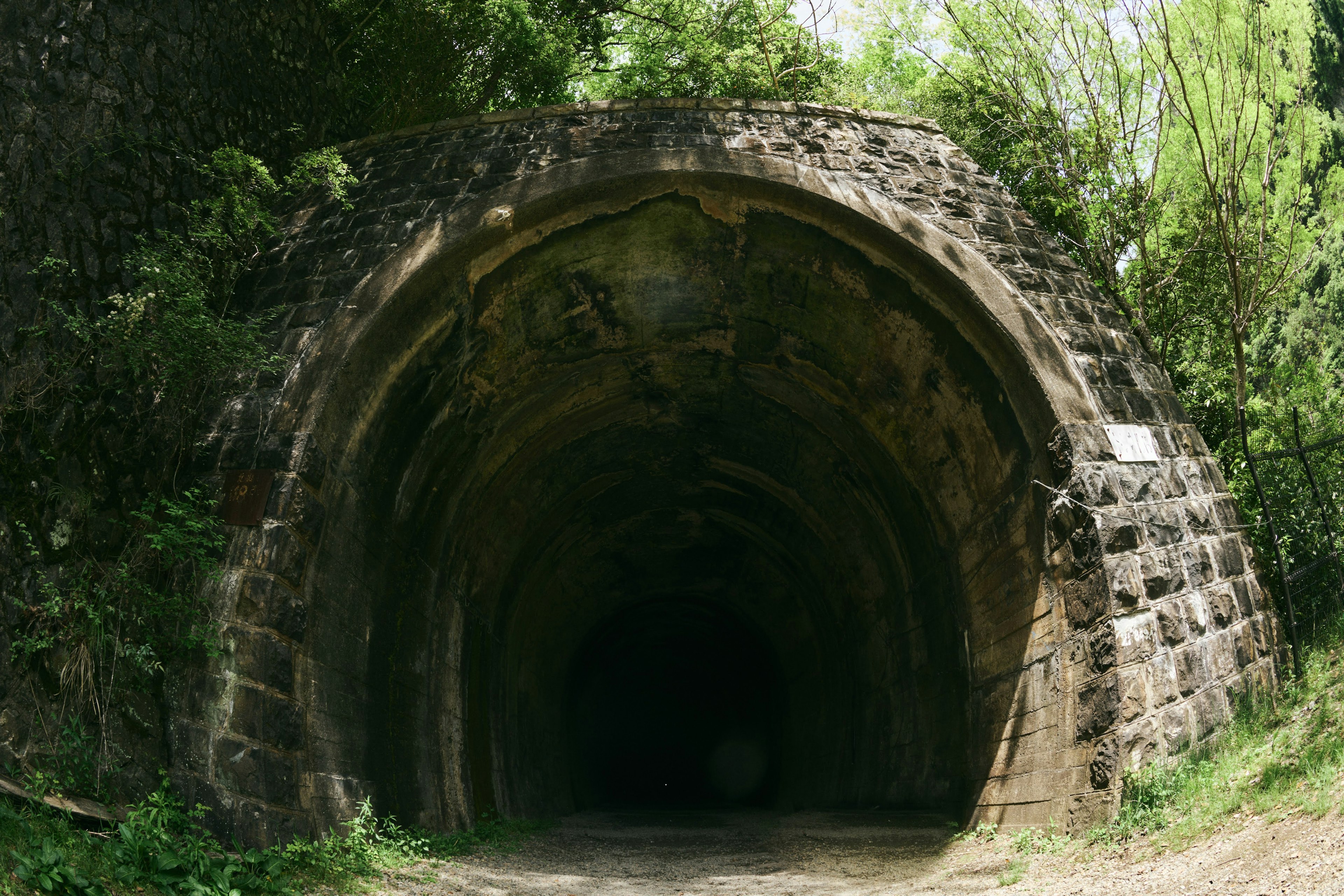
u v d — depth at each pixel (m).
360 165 13.18
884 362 13.61
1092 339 12.12
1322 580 11.72
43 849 6.03
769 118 13.38
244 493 10.18
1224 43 13.87
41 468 8.73
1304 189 15.87
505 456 15.18
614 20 21.83
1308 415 14.76
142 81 10.86
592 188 12.09
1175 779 9.34
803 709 23.39
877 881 10.52
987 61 16.55
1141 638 10.19
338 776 10.36
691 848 14.86
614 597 23.64
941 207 12.86
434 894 8.93
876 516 16.25
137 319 9.53
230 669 9.33
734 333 14.52
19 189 9.18
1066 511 11.06
